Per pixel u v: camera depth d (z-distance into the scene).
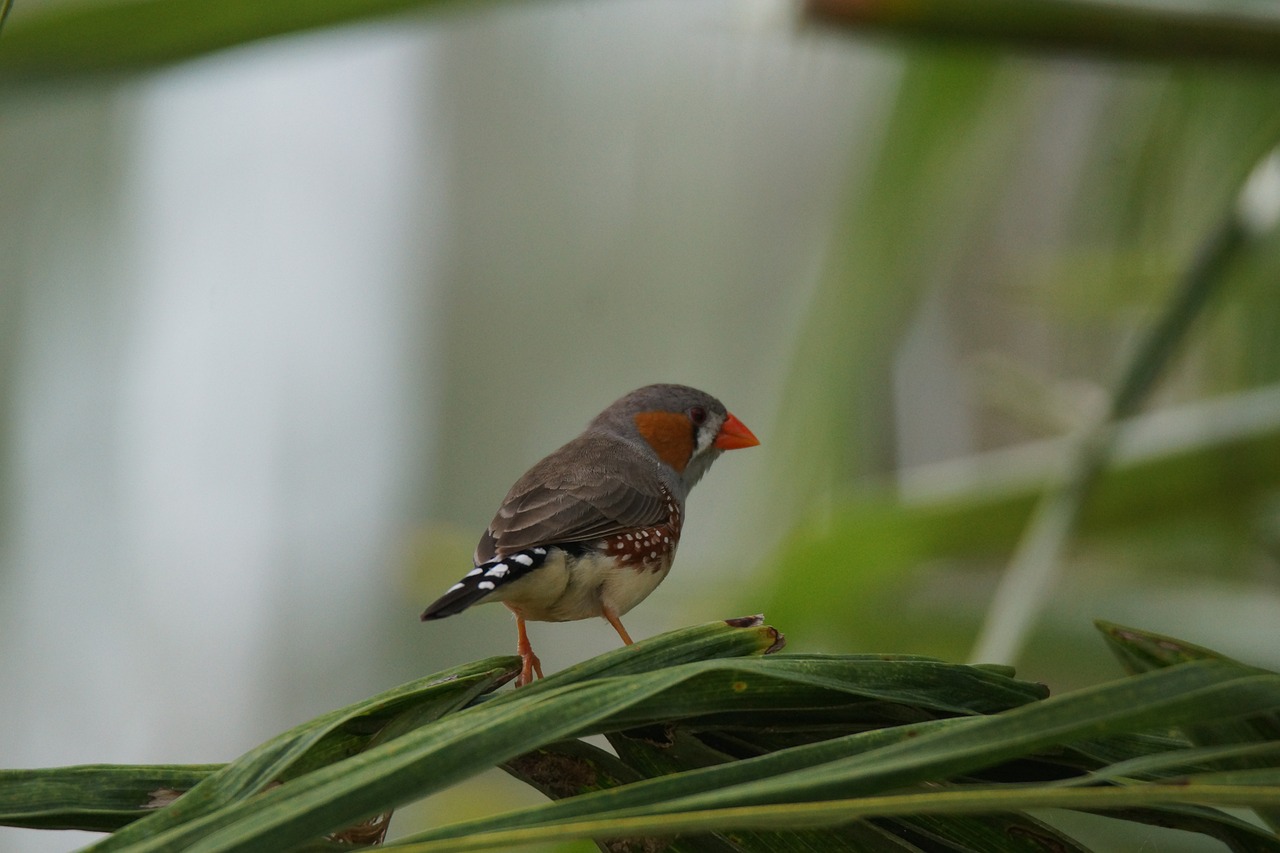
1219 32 6.16
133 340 16.88
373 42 6.52
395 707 3.70
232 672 16.80
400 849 2.65
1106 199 8.01
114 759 16.16
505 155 18.27
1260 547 7.83
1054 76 7.96
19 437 16.36
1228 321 7.68
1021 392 7.92
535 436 18.17
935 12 6.22
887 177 7.62
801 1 6.36
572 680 3.63
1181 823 3.45
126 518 16.73
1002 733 2.89
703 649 3.76
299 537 17.41
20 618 16.23
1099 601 8.20
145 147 16.91
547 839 2.68
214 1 5.69
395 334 18.16
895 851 3.47
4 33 5.55
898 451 8.05
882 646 8.15
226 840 2.75
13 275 16.34
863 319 7.69
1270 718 3.33
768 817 2.73
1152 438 7.46
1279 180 5.77
